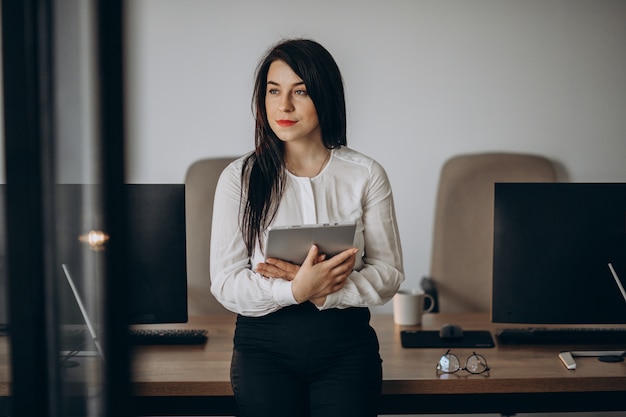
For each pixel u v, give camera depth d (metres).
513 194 1.86
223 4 3.00
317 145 1.86
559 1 3.04
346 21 3.02
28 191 0.43
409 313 2.21
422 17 3.03
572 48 3.06
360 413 1.64
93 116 0.41
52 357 0.44
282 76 1.79
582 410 1.86
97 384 0.42
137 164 3.06
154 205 1.81
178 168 3.06
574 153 3.11
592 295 1.86
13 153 0.43
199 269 2.62
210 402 1.85
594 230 1.85
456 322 2.26
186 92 3.03
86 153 0.41
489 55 3.05
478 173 2.83
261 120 1.83
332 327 1.69
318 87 1.78
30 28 0.43
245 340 1.72
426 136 3.08
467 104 3.07
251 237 1.79
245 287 1.70
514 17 3.04
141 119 3.04
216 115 3.04
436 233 2.83
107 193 0.40
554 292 1.87
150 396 1.74
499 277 1.88
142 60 3.02
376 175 1.87
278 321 1.70
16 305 0.44
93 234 0.41
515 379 1.74
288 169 1.84
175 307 1.84
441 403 1.86
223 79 3.02
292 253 1.68
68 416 0.44
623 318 1.86
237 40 3.01
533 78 3.07
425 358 1.91
